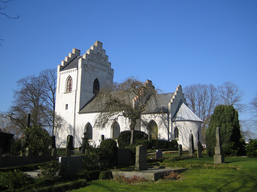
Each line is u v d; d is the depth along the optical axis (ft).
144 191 44.01
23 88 201.36
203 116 224.74
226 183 46.57
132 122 136.87
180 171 61.82
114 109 140.77
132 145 85.35
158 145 137.08
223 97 219.00
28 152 82.94
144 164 61.57
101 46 208.23
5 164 73.36
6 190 41.60
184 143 148.46
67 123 191.01
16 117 184.24
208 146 102.89
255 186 43.14
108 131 170.09
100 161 66.80
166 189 44.70
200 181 49.73
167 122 154.40
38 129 93.66
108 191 45.06
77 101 188.14
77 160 58.13
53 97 218.79
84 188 48.08
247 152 87.66
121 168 67.26
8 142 97.30
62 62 206.49
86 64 193.88
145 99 159.43
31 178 48.47
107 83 203.51
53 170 51.55
